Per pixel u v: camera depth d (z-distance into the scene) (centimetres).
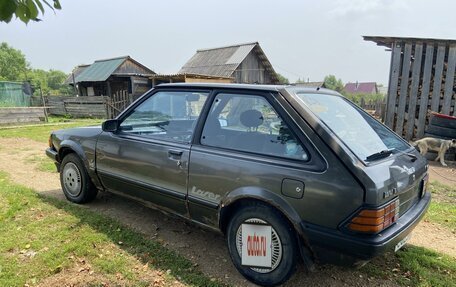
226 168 274
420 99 909
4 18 176
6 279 266
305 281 276
